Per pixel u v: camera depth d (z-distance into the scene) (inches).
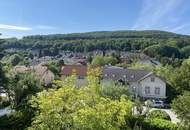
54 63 3745.1
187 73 2341.3
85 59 5029.5
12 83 1451.8
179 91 2331.4
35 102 667.4
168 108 2102.6
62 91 604.1
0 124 1037.2
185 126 1052.5
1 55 1589.6
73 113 574.2
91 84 716.0
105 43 6707.7
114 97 1364.4
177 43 5851.4
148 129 1130.7
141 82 2453.2
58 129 576.1
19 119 1050.1
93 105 614.2
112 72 2652.6
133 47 6441.9
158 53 5329.7
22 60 4330.7
